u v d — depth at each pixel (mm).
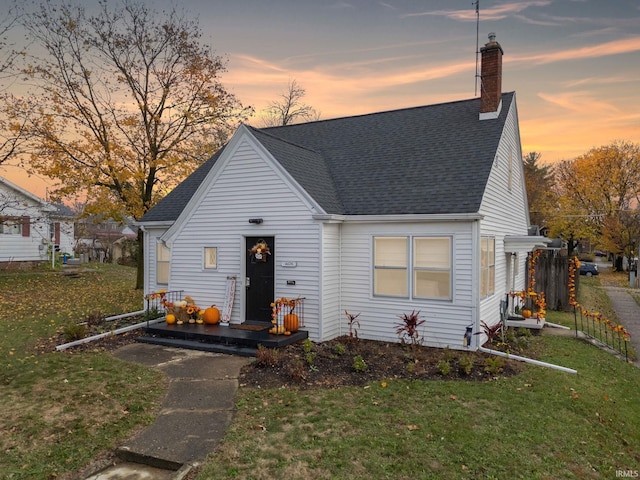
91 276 23438
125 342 10656
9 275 21562
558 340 11633
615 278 34531
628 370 9594
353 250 11148
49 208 26812
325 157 13883
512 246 13250
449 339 10086
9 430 5719
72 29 18516
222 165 11812
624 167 39781
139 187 20000
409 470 4855
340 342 10570
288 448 5301
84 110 18797
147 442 5473
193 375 8055
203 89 20469
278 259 11094
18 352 9406
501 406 6691
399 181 11438
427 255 10367
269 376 7973
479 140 11906
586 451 5566
